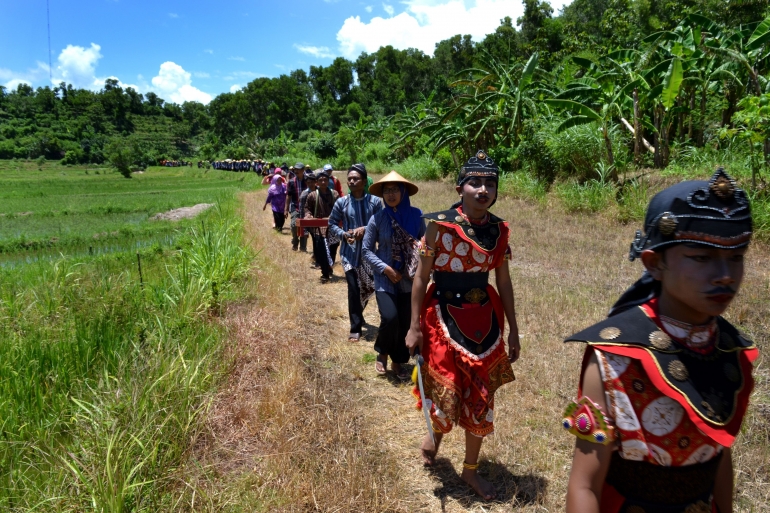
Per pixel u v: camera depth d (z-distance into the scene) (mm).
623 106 14539
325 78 119438
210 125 151625
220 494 2990
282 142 71062
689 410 1355
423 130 21953
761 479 3102
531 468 3387
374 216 4766
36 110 144625
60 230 16109
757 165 9688
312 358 5125
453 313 2973
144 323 5160
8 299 5906
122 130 148125
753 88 12789
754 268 7188
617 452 1495
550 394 4223
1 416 3570
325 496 3057
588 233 10109
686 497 1456
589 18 45781
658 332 1448
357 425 3910
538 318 5773
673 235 1376
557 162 14773
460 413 3045
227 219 12906
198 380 4102
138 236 15117
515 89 17875
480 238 2895
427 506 3105
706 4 19031
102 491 2734
